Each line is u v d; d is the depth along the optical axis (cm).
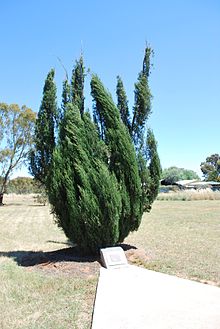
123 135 854
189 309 496
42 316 504
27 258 888
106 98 862
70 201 806
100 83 871
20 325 473
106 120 858
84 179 802
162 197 4084
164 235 1296
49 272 750
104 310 505
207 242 1109
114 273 710
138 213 880
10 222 2066
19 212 2912
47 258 856
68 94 903
